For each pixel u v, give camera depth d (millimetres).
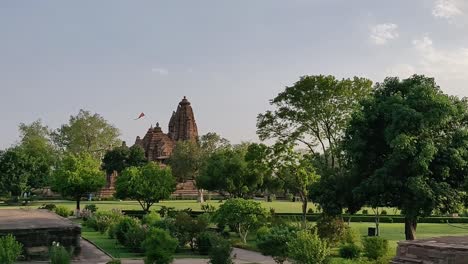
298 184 45281
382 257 26297
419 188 27453
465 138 29516
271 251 24422
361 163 31547
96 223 44344
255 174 63438
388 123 29922
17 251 22266
